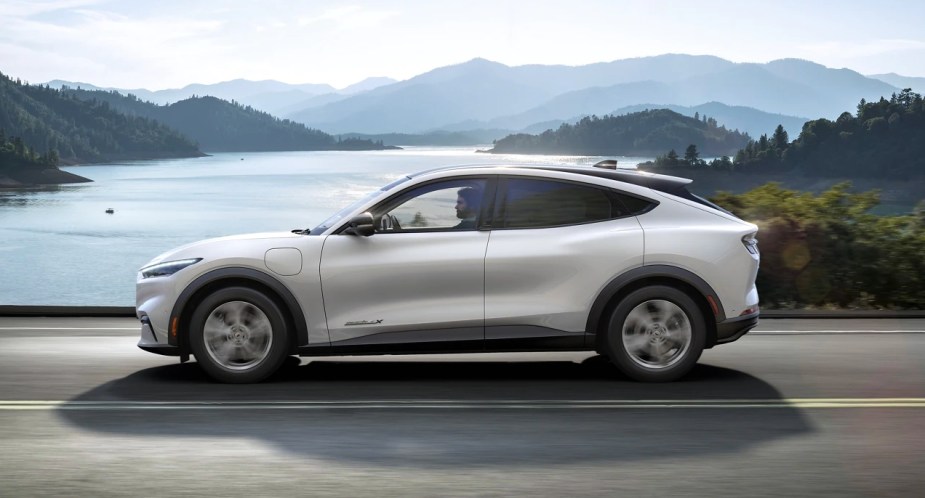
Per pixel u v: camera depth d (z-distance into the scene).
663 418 5.05
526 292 5.92
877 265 11.16
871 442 4.54
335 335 5.89
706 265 5.96
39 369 6.54
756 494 3.67
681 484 3.82
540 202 6.04
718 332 6.02
